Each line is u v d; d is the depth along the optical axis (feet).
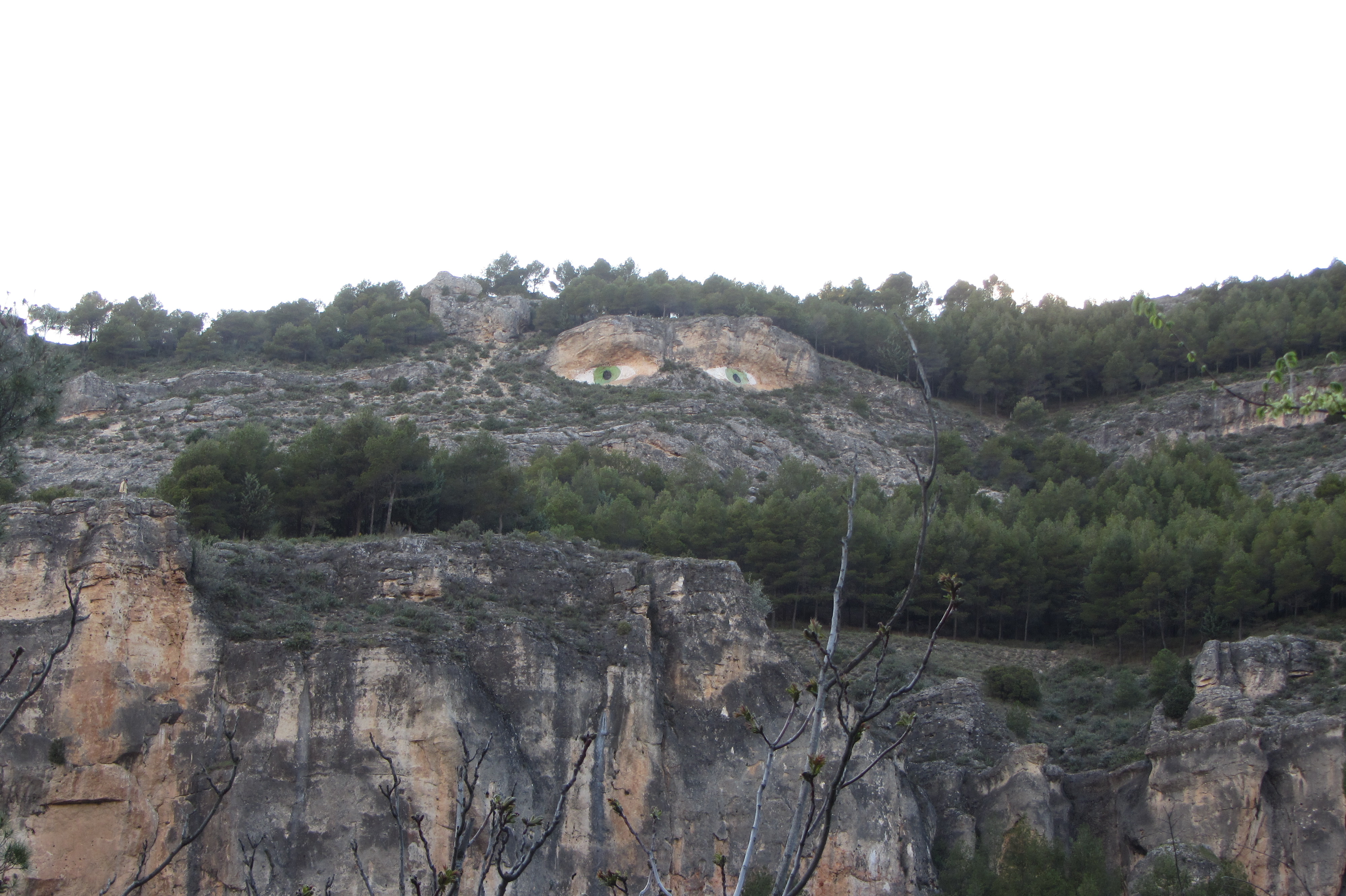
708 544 252.62
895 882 152.46
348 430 229.25
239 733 137.49
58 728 131.95
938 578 49.44
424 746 138.00
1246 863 157.79
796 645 228.63
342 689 139.95
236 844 131.23
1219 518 277.23
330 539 185.88
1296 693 187.32
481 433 255.70
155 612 140.87
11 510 143.64
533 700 148.66
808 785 48.60
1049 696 220.43
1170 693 195.00
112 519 142.72
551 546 172.65
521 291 606.55
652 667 158.20
